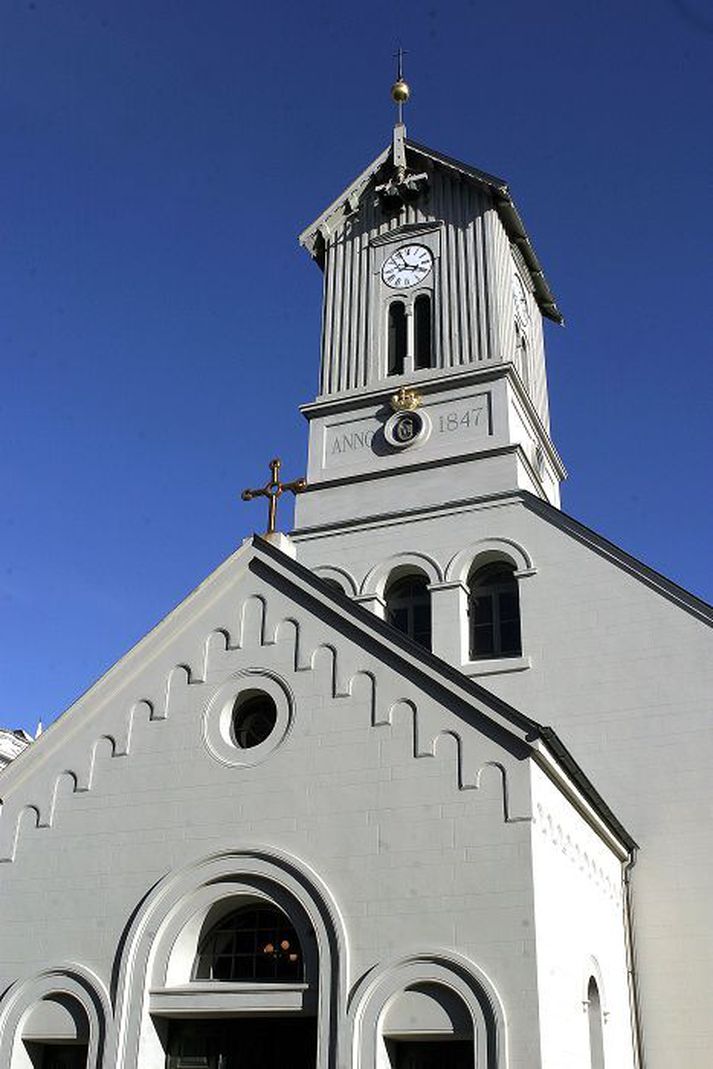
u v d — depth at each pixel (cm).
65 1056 1795
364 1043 1552
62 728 1986
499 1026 1494
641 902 2172
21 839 1927
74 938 1808
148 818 1856
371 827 1703
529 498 2684
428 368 3156
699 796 2225
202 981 1736
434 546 2747
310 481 3059
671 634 2392
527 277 3656
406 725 1753
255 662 1923
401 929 1611
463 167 3372
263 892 1727
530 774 1641
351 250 3478
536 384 3566
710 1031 2036
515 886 1577
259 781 1812
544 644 2502
